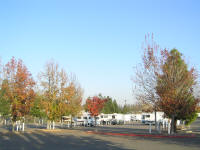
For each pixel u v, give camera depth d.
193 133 27.36
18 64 29.70
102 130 32.94
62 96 34.22
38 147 15.70
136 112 82.44
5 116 29.56
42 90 33.94
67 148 15.19
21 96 28.86
